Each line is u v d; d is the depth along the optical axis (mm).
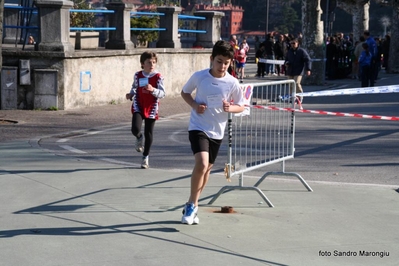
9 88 16828
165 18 21938
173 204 7734
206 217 7223
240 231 6719
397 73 37094
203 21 24500
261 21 72125
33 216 7133
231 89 6781
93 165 9914
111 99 18891
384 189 8664
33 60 16750
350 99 21453
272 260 5863
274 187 8734
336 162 10609
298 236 6590
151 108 9680
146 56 9617
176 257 5891
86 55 17469
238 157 9367
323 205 7809
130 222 6965
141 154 11047
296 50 20375
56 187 8469
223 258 5887
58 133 13250
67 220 7004
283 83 8570
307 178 9375
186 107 18688
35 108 16844
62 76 16750
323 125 14906
